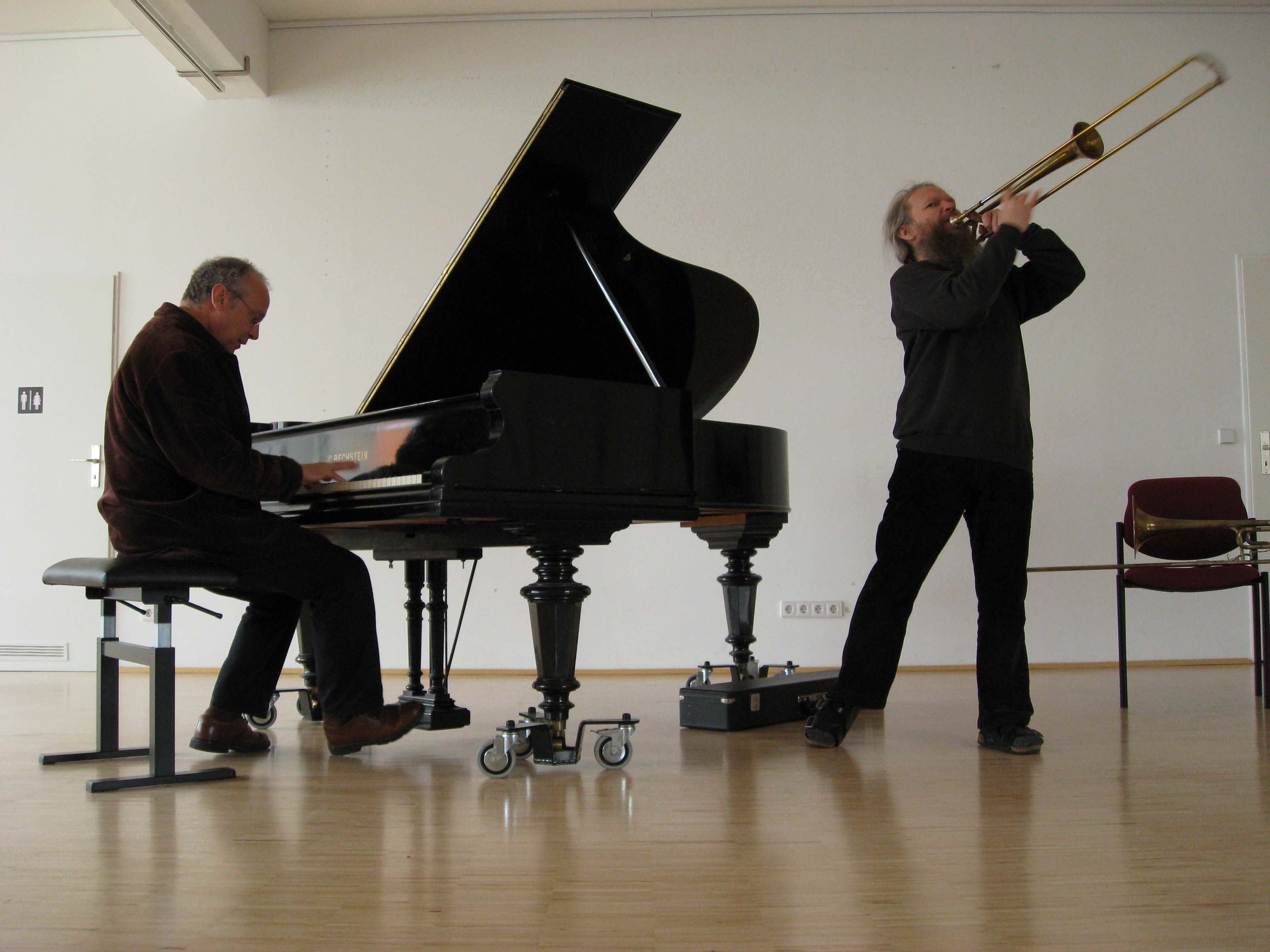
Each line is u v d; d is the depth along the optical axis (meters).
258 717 2.95
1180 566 3.50
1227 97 5.41
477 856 1.78
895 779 2.42
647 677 5.13
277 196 5.43
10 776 2.55
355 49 5.45
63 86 5.52
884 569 2.84
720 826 1.98
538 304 2.93
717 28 5.41
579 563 5.25
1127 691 3.89
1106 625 5.23
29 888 1.61
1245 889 1.57
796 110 5.38
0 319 5.42
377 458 2.59
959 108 5.39
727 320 3.05
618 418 2.49
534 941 1.35
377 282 5.38
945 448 2.73
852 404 5.29
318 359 5.37
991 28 5.41
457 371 3.05
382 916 1.46
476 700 4.18
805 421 5.29
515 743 2.58
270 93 5.46
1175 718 3.43
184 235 5.45
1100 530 5.25
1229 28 5.42
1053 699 3.95
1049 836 1.89
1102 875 1.64
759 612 5.22
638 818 2.05
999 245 2.55
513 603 5.25
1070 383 5.30
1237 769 2.53
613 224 2.77
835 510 5.25
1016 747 2.74
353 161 5.43
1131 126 5.38
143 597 2.46
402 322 5.36
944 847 1.82
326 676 2.65
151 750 2.44
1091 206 5.37
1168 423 5.30
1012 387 2.75
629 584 5.25
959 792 2.28
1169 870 1.67
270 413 5.35
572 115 2.44
